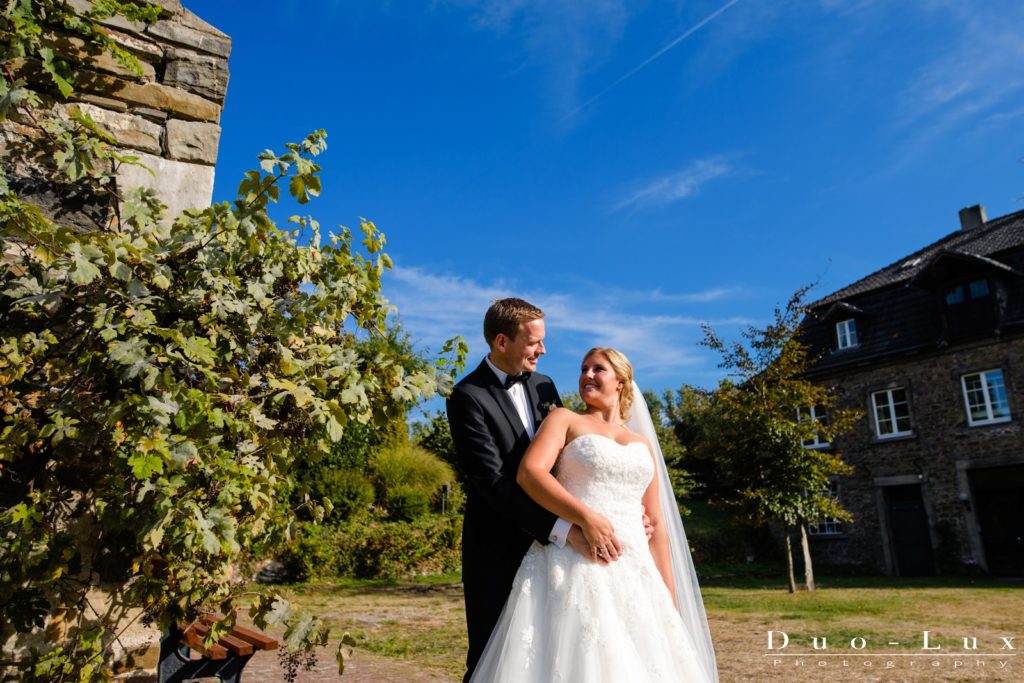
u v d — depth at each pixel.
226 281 2.69
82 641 2.45
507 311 2.60
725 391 13.25
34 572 2.62
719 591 12.51
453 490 17.77
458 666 5.36
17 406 2.52
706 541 19.12
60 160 2.72
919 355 17.53
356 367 2.94
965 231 20.72
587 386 2.77
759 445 12.70
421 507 16.20
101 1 3.10
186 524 2.35
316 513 3.04
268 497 2.83
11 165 2.97
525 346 2.58
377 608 9.48
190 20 3.59
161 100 3.40
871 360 18.17
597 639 2.15
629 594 2.29
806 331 20.64
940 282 17.52
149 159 3.34
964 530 16.31
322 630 2.74
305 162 2.58
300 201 2.63
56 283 2.49
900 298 18.73
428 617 8.50
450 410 2.61
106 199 3.20
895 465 17.70
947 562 16.42
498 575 2.48
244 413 2.66
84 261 2.29
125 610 2.88
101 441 2.51
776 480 12.53
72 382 2.58
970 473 16.56
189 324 2.61
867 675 5.10
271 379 2.58
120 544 2.84
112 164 3.21
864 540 18.05
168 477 2.45
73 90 3.08
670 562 2.77
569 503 2.31
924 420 17.31
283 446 2.82
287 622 2.73
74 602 2.72
